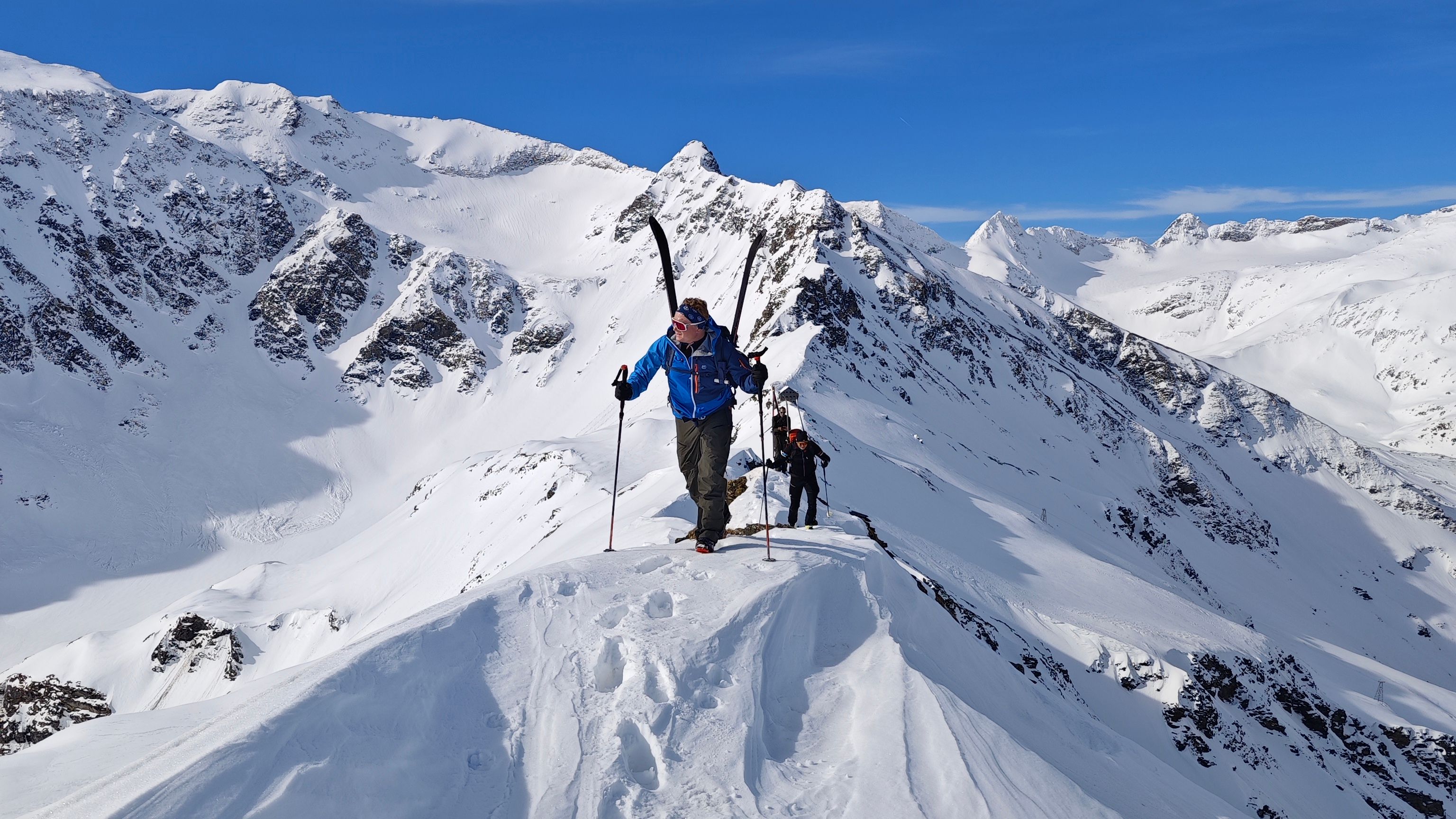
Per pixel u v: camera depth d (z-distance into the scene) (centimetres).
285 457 17512
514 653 493
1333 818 3062
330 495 16800
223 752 331
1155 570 8438
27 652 11412
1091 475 11350
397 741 387
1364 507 14562
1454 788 3947
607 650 501
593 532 3288
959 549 4000
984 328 13988
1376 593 12331
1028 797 441
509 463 8819
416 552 8388
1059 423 12369
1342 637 10419
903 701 504
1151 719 2931
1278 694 3803
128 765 341
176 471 16350
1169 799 665
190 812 307
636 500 3441
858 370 9388
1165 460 12669
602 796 379
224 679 7050
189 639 7319
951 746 462
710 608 555
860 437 6881
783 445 1220
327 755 356
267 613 7694
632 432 7744
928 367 11588
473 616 512
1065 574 4262
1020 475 8988
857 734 480
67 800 315
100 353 18325
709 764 417
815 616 623
